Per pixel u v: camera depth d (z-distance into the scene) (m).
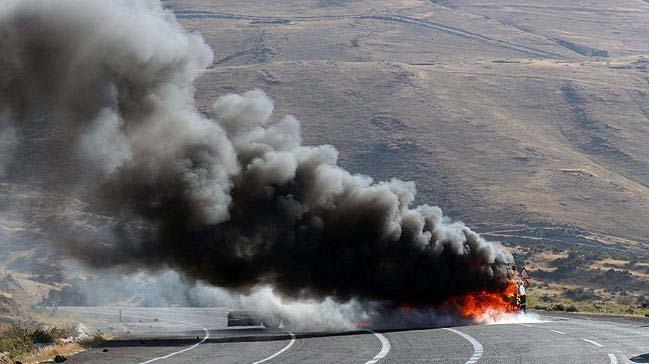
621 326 137.75
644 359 91.81
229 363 93.50
